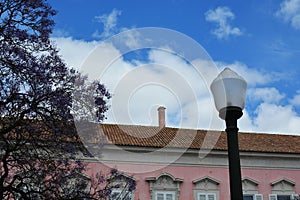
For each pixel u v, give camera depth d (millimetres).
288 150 26922
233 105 5785
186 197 24703
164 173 24672
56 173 11359
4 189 10438
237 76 5918
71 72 11250
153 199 24078
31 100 10883
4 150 11078
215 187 25328
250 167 26328
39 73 11000
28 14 11242
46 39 11352
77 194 11305
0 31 10828
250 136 29016
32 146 11117
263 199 25797
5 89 10805
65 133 11023
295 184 26562
